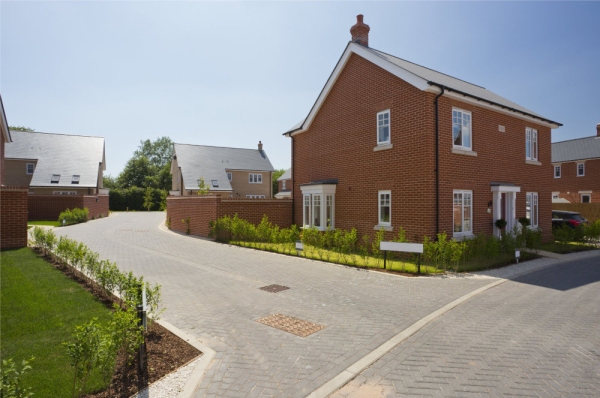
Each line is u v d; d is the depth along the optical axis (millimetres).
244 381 4293
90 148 41594
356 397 4008
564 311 7074
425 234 12578
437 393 4094
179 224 22422
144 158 70438
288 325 6191
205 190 30859
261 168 49312
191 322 6273
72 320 5910
